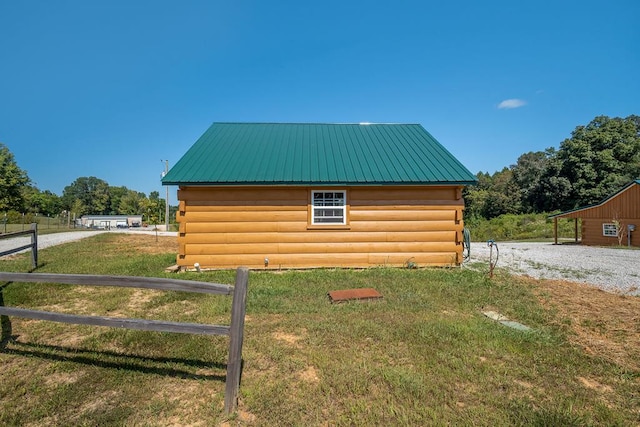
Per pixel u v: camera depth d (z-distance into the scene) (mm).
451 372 3461
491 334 4375
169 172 8953
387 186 9234
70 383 3285
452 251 9445
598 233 21000
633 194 19438
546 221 35500
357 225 9328
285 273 8602
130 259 10320
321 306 5621
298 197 9234
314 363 3637
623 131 45469
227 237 9086
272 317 5113
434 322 4809
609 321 4988
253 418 2779
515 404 2936
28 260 9836
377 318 5008
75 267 8766
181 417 2805
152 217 55031
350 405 2904
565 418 2750
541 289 6828
